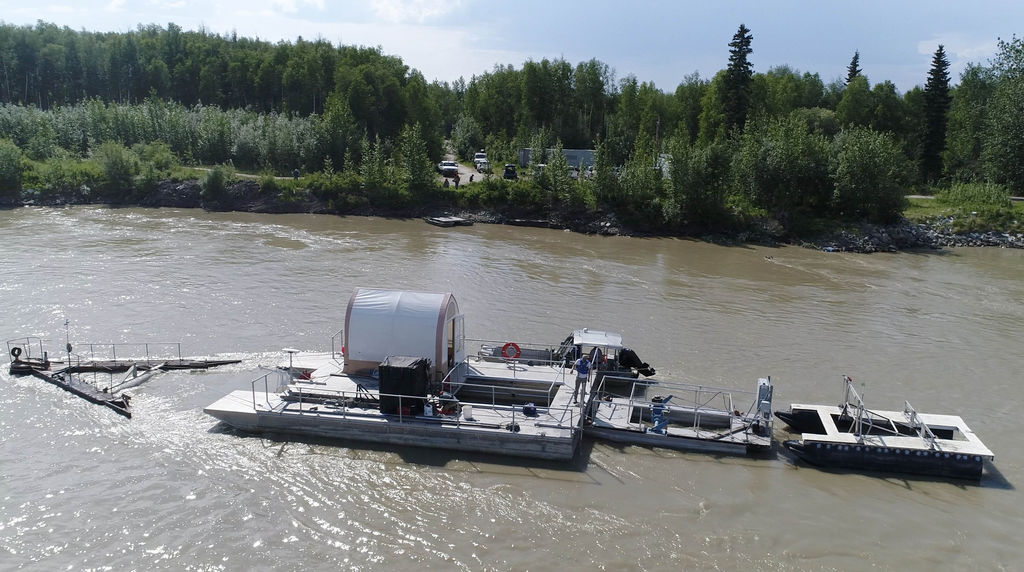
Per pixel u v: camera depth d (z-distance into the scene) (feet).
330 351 123.03
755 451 90.99
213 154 375.04
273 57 543.80
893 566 68.08
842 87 578.25
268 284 169.58
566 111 512.63
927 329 152.56
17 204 291.17
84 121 393.50
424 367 92.02
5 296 152.46
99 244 212.84
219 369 113.91
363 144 319.68
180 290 161.48
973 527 75.31
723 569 66.64
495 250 228.84
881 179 268.00
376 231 259.19
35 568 63.87
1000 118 326.85
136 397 102.47
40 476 79.61
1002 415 106.83
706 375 119.75
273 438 90.07
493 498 77.66
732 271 208.74
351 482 80.23
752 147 279.28
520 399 102.83
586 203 287.69
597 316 152.97
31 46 590.96
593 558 67.56
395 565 65.57
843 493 81.61
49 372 108.78
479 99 552.82
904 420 94.38
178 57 596.70
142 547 67.31
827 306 169.99
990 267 226.79
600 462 86.69
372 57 536.42
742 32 368.68
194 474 80.89
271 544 68.28
